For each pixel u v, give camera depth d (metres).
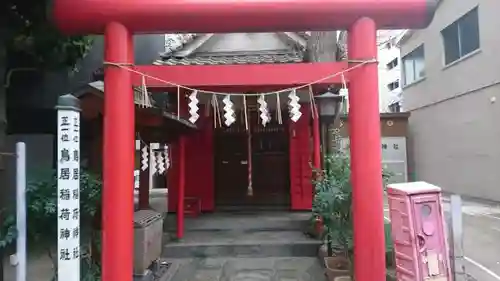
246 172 10.15
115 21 3.59
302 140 9.80
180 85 3.70
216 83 3.72
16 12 5.27
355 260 3.70
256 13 3.56
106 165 3.56
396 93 26.27
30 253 5.64
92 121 4.96
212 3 3.55
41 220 3.97
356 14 3.62
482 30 12.33
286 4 3.55
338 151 6.04
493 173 11.95
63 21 3.57
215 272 6.16
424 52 16.62
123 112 3.58
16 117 7.50
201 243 7.16
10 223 3.81
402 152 17.42
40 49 6.12
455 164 14.20
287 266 6.41
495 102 11.77
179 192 7.63
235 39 9.37
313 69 3.72
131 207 3.63
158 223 5.95
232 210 9.91
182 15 3.56
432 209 4.06
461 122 13.77
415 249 3.95
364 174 3.63
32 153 7.54
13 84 7.42
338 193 4.96
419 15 3.62
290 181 9.80
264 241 7.21
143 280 5.19
